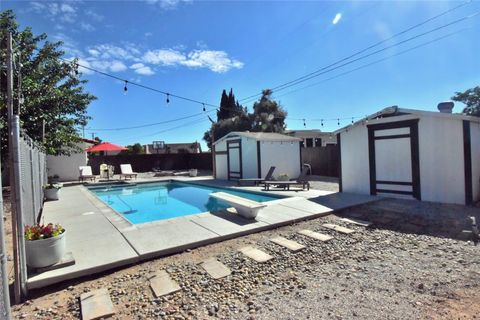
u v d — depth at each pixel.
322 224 5.87
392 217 6.23
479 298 2.79
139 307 2.83
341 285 3.18
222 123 29.95
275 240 4.85
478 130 7.61
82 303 2.90
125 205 10.44
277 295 3.00
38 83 10.61
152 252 4.15
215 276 3.49
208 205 10.17
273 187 12.10
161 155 25.28
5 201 9.02
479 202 7.12
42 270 3.49
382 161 8.76
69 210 7.68
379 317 2.52
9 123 3.07
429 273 3.41
